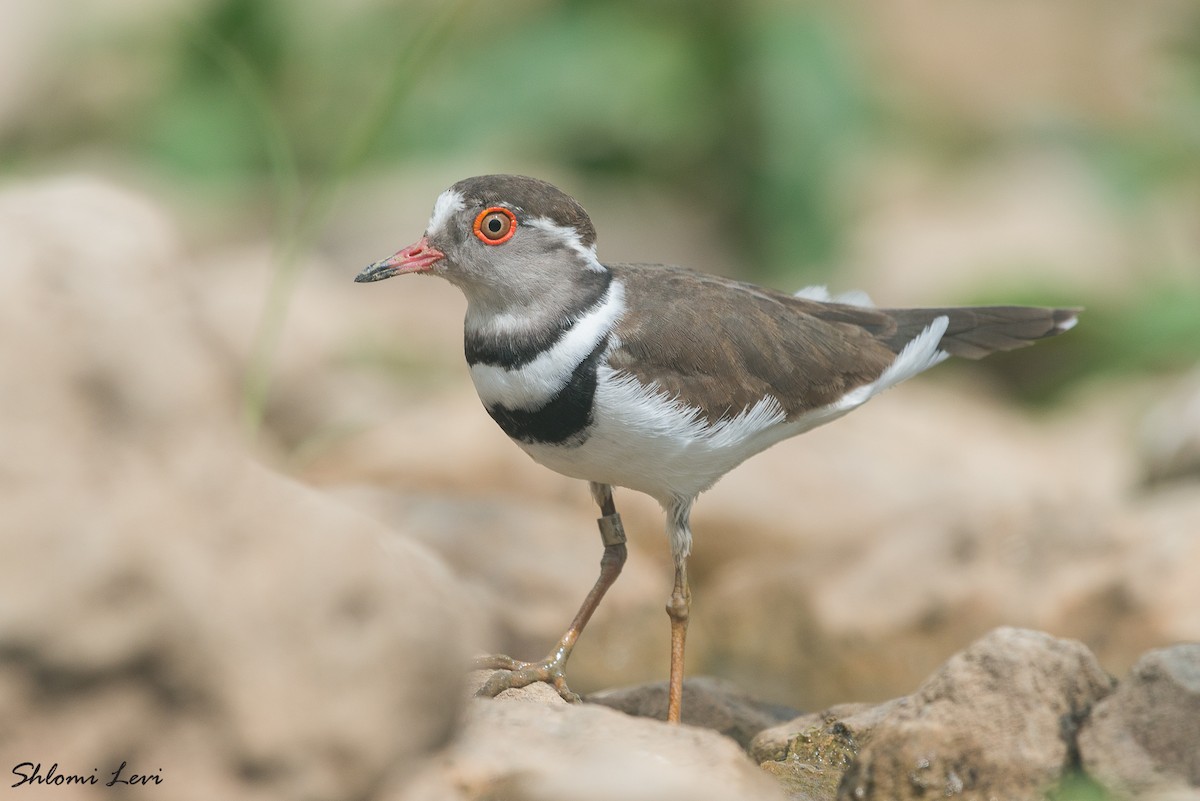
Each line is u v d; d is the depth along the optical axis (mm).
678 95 23109
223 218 23297
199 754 6480
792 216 23250
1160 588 12352
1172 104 23750
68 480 6430
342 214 24234
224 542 6609
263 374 12875
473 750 7094
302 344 18750
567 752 7168
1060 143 29656
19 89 25203
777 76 22797
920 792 7809
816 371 10242
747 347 9961
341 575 6750
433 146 23469
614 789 6773
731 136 23453
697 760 7121
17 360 6645
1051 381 23328
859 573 13719
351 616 6727
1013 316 11398
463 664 7145
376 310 21656
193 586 6469
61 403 6617
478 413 17141
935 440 17938
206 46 16344
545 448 9898
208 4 23297
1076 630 12625
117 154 24469
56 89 25328
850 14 24859
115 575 6344
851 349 10523
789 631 13617
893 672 13055
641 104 23094
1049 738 7742
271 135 13406
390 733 6730
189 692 6469
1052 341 23391
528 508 14664
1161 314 22750
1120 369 22891
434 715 6926
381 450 16641
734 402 9828
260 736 6523
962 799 7730
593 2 23766
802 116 22844
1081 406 22391
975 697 7883
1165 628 12117
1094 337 23156
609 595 13406
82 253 7559
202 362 7250
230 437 6953
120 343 6930
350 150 12828
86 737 6367
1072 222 26625
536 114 23219
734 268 23828
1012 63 33906
